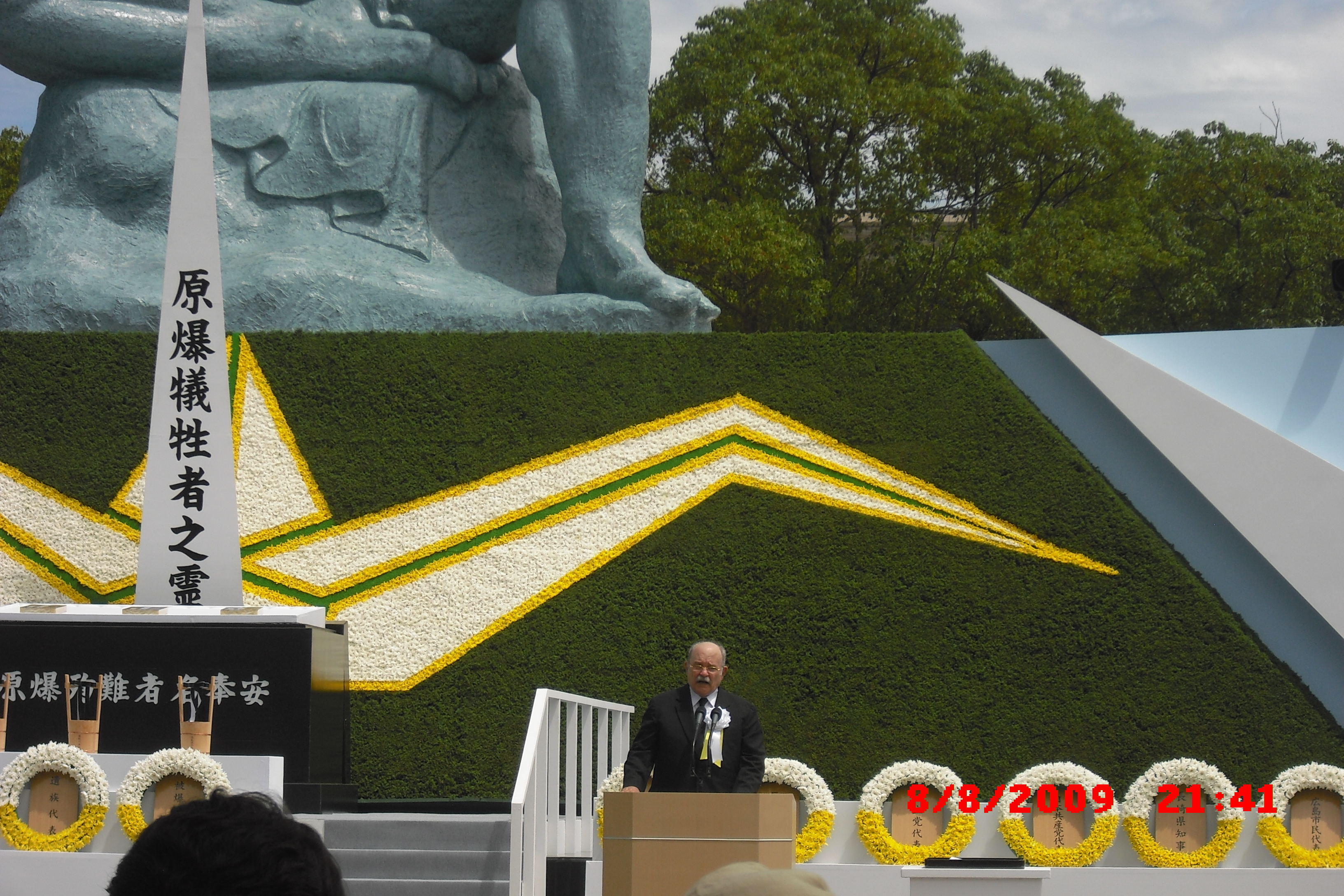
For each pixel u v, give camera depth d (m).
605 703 12.41
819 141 33.44
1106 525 14.49
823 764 14.00
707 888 2.63
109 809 10.68
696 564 14.66
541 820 10.27
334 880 2.34
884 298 34.94
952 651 14.24
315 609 12.37
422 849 11.03
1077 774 11.23
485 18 18.30
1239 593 14.46
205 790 10.62
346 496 14.98
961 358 15.14
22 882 10.29
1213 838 11.12
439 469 15.06
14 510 15.00
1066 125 34.50
